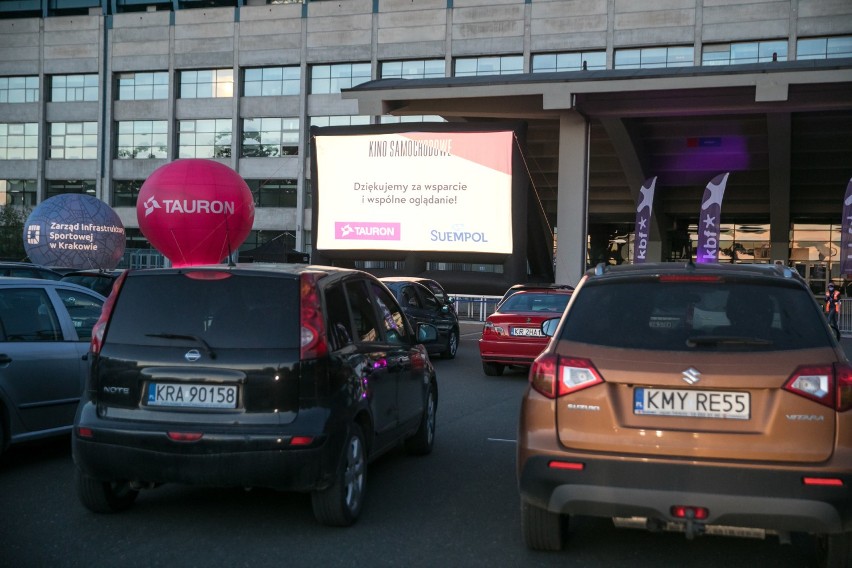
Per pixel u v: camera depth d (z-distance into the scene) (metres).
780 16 44.41
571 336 4.33
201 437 4.79
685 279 4.36
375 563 4.50
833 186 42.78
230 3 55.62
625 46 47.03
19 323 6.59
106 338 5.13
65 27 56.84
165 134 55.59
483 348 13.09
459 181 27.38
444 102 30.00
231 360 4.89
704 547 4.87
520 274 26.98
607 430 4.08
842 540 4.08
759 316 4.18
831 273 48.03
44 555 4.54
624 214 49.41
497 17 49.28
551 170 42.75
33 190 57.59
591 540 4.96
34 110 57.56
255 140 54.06
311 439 4.80
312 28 52.81
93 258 25.47
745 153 38.66
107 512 5.36
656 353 4.11
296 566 4.43
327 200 28.73
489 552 4.71
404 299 14.68
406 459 7.20
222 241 21.41
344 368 5.17
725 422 3.97
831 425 3.88
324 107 52.91
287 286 5.08
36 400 6.53
